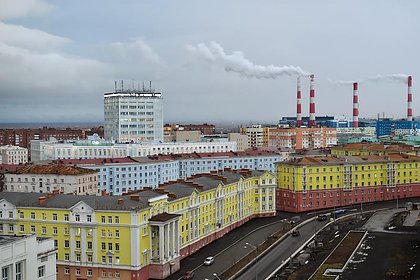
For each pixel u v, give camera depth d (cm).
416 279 15012
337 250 18438
